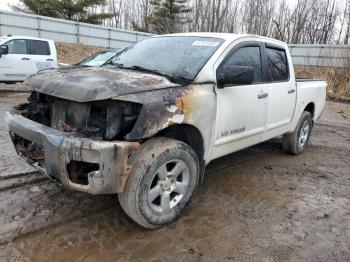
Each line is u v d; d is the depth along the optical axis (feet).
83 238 9.93
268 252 9.82
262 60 14.49
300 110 18.02
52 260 8.95
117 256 9.23
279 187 14.58
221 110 11.78
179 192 10.85
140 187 9.50
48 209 11.35
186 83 10.84
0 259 8.84
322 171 17.07
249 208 12.41
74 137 8.99
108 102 9.27
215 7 105.81
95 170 9.37
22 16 80.79
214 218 11.48
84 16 115.85
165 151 9.87
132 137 9.07
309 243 10.41
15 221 10.52
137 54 13.55
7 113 11.45
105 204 11.86
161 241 9.99
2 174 13.85
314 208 12.78
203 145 11.36
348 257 9.85
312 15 104.63
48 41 39.47
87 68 12.26
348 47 70.03
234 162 17.38
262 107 14.15
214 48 12.33
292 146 18.81
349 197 14.08
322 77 60.13
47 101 11.03
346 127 30.01
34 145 10.52
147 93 9.52
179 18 116.57
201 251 9.66
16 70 36.70
